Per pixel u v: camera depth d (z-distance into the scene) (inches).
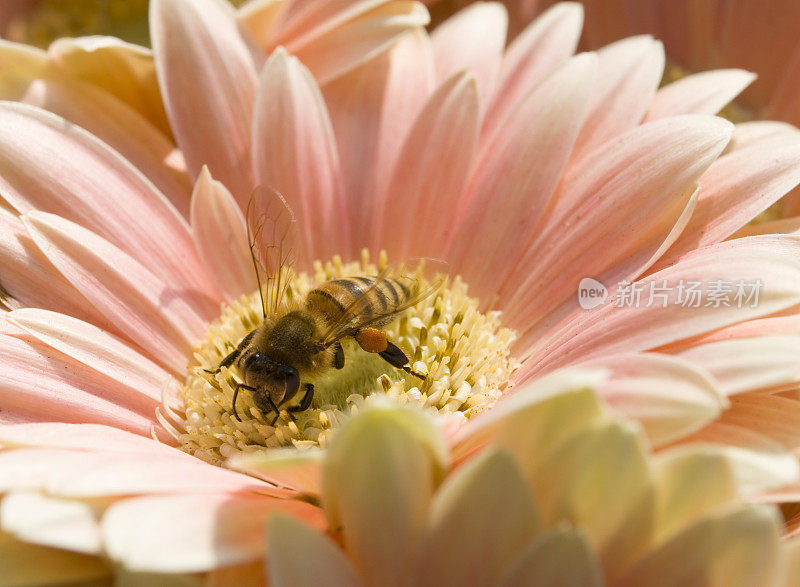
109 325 7.5
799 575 6.7
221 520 6.7
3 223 7.5
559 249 7.6
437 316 7.6
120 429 7.3
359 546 6.6
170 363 7.6
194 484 6.8
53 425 7.0
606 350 7.0
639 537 6.5
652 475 6.5
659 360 6.7
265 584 6.7
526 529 6.5
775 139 7.4
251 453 7.4
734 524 6.5
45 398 7.3
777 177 7.3
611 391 6.7
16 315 7.3
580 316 7.4
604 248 7.5
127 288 7.5
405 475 6.6
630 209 7.4
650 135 7.5
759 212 7.3
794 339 6.7
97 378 7.4
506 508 6.5
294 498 7.0
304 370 7.5
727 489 6.5
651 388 6.7
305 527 6.5
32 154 7.5
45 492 6.7
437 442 6.6
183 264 7.7
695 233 7.3
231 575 6.7
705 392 6.6
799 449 6.8
